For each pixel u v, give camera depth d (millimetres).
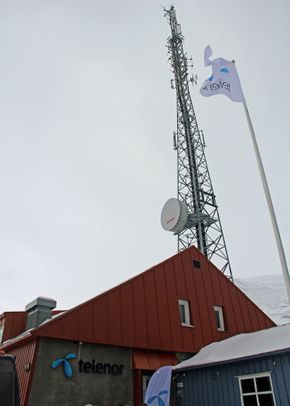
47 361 12648
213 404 12211
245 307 20109
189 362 14008
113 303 15156
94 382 13320
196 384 13008
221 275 20297
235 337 15234
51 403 12102
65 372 12789
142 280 16703
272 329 14156
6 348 14703
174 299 17391
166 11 44969
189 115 38188
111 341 14273
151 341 15445
